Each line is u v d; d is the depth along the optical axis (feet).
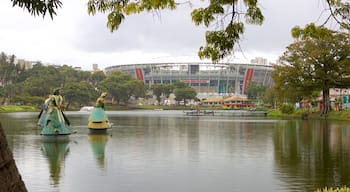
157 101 445.78
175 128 112.06
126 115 231.30
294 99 171.42
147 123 139.44
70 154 55.77
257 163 47.57
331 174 40.42
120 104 407.03
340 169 43.21
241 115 228.63
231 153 56.54
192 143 70.18
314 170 42.75
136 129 107.76
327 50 152.66
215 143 70.23
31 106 306.14
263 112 276.62
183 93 398.01
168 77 477.36
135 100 443.32
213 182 36.88
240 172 41.70
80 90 327.47
